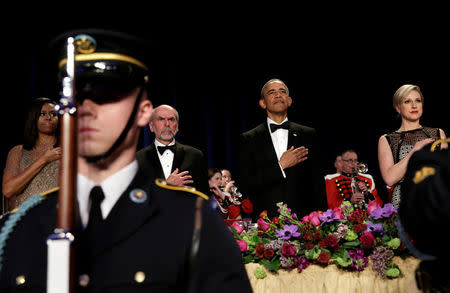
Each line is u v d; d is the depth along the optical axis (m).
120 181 0.81
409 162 1.00
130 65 0.78
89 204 0.80
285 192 2.98
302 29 7.60
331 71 8.16
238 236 2.02
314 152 3.11
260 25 7.49
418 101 2.66
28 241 0.81
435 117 7.64
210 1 6.88
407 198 0.92
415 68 7.72
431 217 0.83
